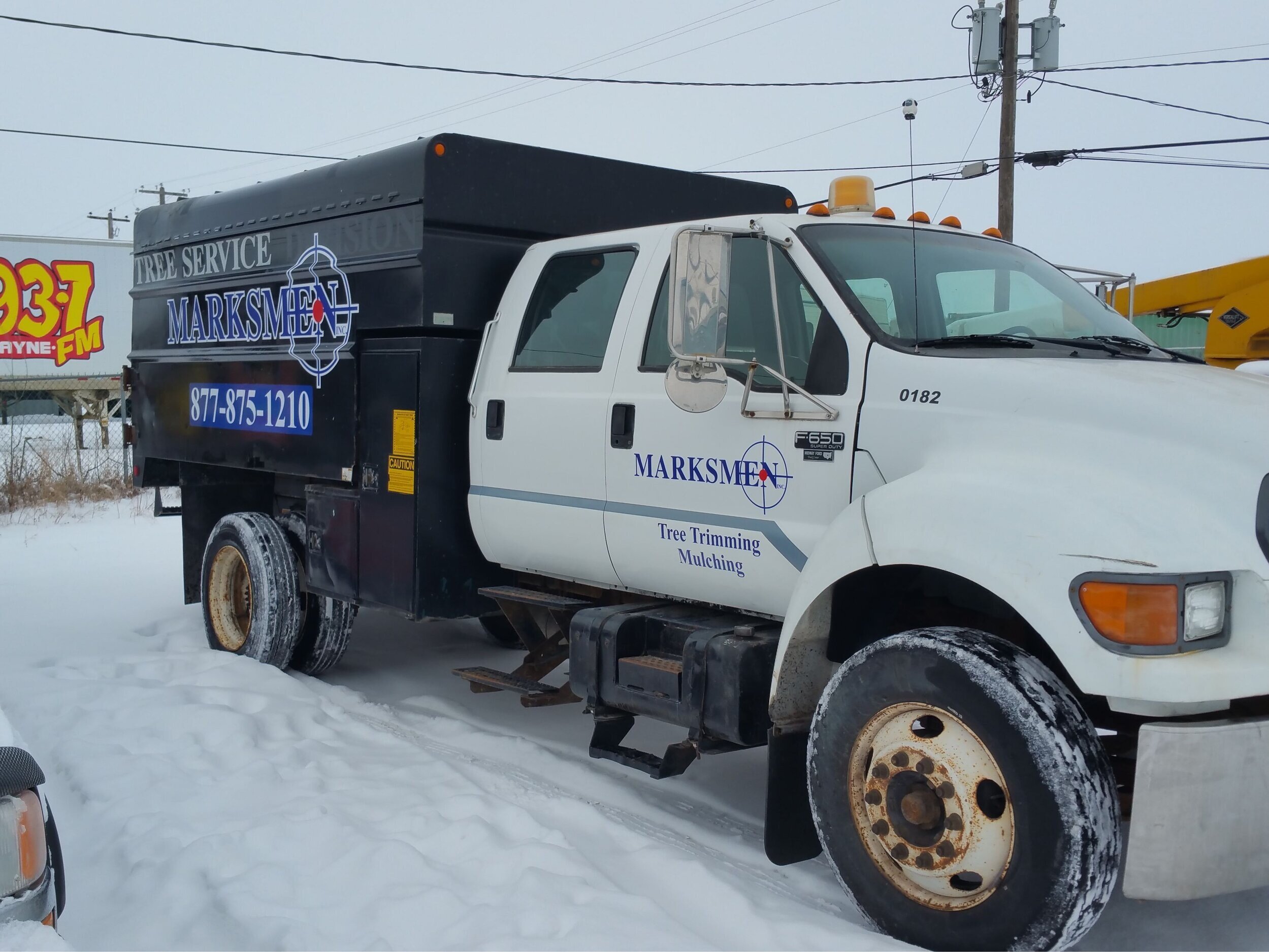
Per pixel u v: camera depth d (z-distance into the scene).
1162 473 3.11
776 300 3.95
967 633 3.29
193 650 7.25
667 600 4.82
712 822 4.49
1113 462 3.19
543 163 5.66
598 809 4.38
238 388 6.82
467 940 3.25
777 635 4.08
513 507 5.11
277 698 5.91
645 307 4.63
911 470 3.64
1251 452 3.06
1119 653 2.89
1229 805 2.87
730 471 4.15
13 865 2.60
